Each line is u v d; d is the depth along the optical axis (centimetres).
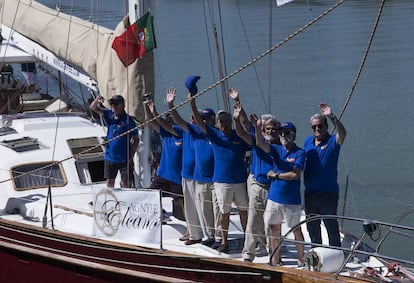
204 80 3912
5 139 2261
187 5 5481
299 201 1666
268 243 1683
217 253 1739
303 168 1650
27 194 2080
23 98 2786
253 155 1717
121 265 1748
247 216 1772
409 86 3941
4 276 1936
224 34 4644
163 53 4416
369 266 1691
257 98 3766
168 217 1933
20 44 2562
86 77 2242
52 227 1858
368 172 3034
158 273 1705
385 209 2714
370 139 3359
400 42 4653
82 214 1952
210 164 1767
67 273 1812
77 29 2169
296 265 1714
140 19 1880
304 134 3328
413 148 3222
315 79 4047
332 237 1720
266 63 4272
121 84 1967
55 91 3069
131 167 2047
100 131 2314
